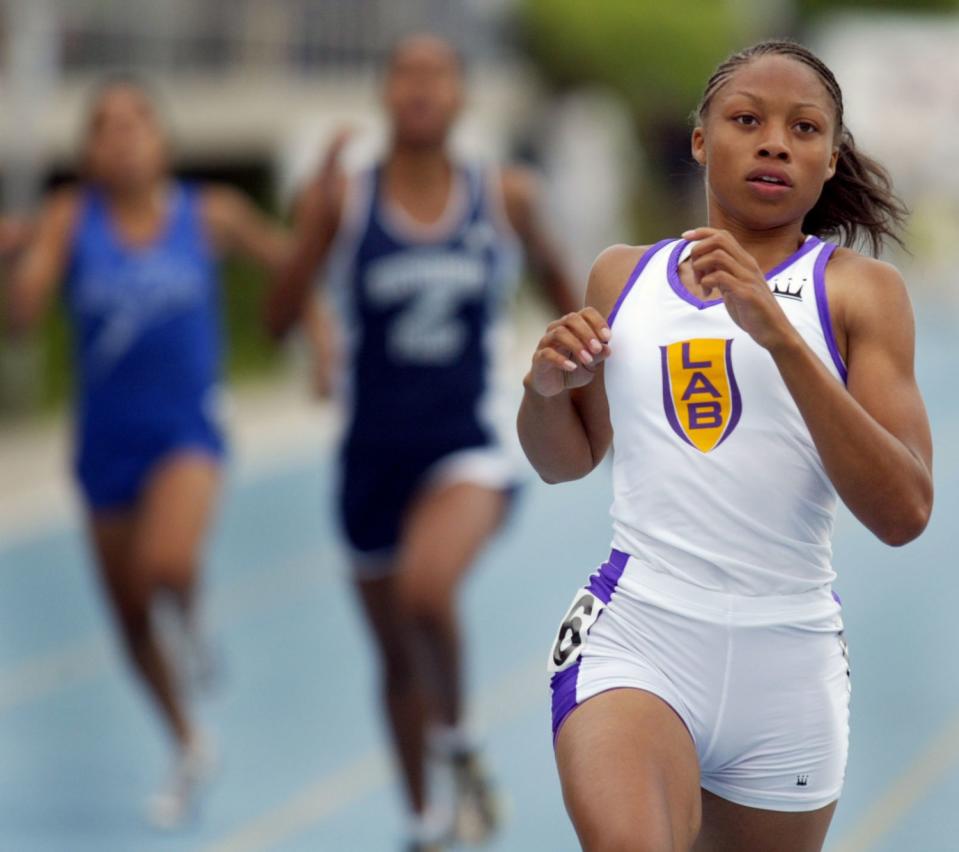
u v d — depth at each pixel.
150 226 23.06
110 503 22.77
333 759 24.81
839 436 10.37
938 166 74.12
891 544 10.81
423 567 19.50
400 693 20.47
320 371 23.78
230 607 34.47
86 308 22.89
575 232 96.88
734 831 11.77
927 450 10.86
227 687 28.61
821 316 11.04
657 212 114.75
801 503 11.16
